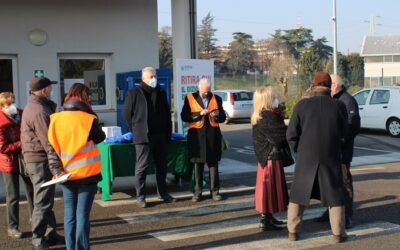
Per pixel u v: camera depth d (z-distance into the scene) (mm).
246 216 6977
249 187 8984
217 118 7781
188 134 7816
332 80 6172
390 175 9977
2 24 10414
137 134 7469
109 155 7730
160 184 7836
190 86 9805
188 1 10750
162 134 7684
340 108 5582
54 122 4891
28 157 5465
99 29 11219
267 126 6047
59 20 10867
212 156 7758
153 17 11688
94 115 5004
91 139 4918
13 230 6125
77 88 5031
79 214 4871
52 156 4922
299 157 5648
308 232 6145
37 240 5586
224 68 67438
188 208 7473
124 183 9250
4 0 10383
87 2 11070
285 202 6160
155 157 7777
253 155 13312
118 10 11352
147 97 7512
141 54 11633
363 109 17156
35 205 5547
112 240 6000
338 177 5578
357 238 5852
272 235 6059
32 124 5395
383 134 17219
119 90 11031
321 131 5508
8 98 5836
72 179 4816
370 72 67500
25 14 10586
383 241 5727
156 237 6090
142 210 7383
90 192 4902
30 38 10656
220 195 8172
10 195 6066
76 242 4883
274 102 6121
